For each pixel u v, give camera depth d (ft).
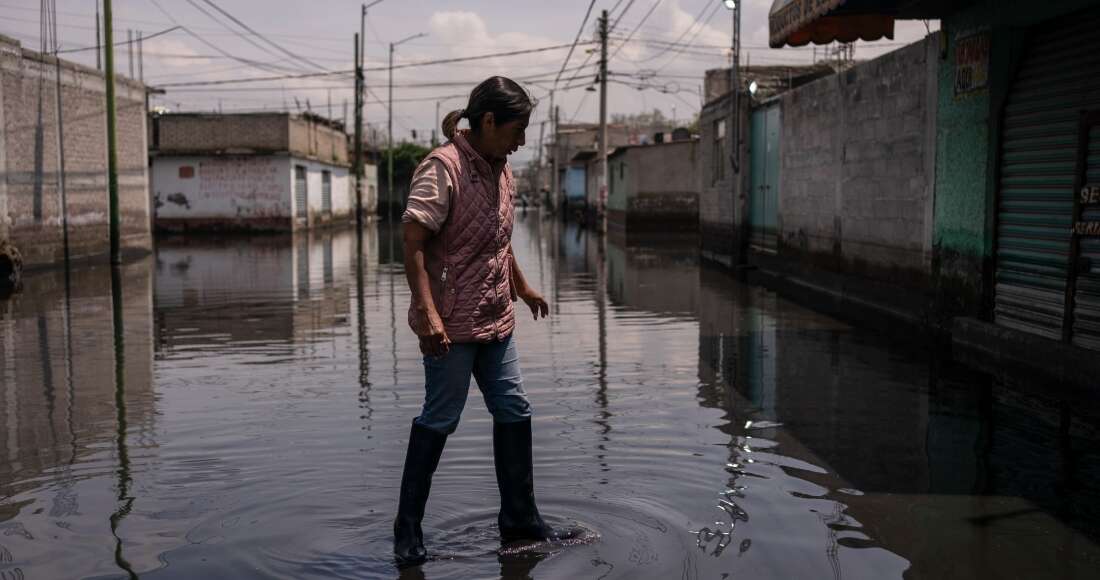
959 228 25.81
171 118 112.47
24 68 55.36
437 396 10.46
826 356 23.20
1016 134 23.29
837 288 38.29
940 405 17.65
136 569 9.77
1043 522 11.12
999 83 23.61
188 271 53.57
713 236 61.72
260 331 28.09
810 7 25.75
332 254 69.15
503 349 10.79
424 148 207.62
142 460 13.97
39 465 13.78
